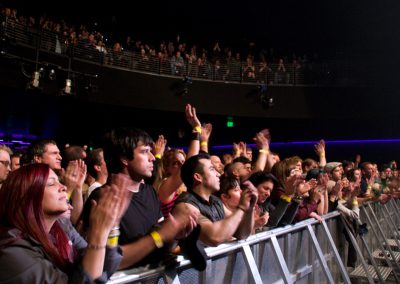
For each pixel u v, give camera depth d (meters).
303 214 3.13
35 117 12.41
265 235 2.28
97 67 11.17
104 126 13.85
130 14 16.83
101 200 1.23
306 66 14.04
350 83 13.72
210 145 16.67
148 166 1.83
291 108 13.66
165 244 1.57
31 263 1.12
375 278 3.97
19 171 1.28
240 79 13.56
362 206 4.83
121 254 1.39
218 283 1.87
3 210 1.21
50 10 15.04
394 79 13.28
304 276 2.89
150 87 12.28
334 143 15.18
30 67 9.45
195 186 2.12
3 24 8.73
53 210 1.29
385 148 14.31
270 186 2.90
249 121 14.30
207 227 1.78
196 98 13.00
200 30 17.98
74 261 1.29
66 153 3.08
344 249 4.06
